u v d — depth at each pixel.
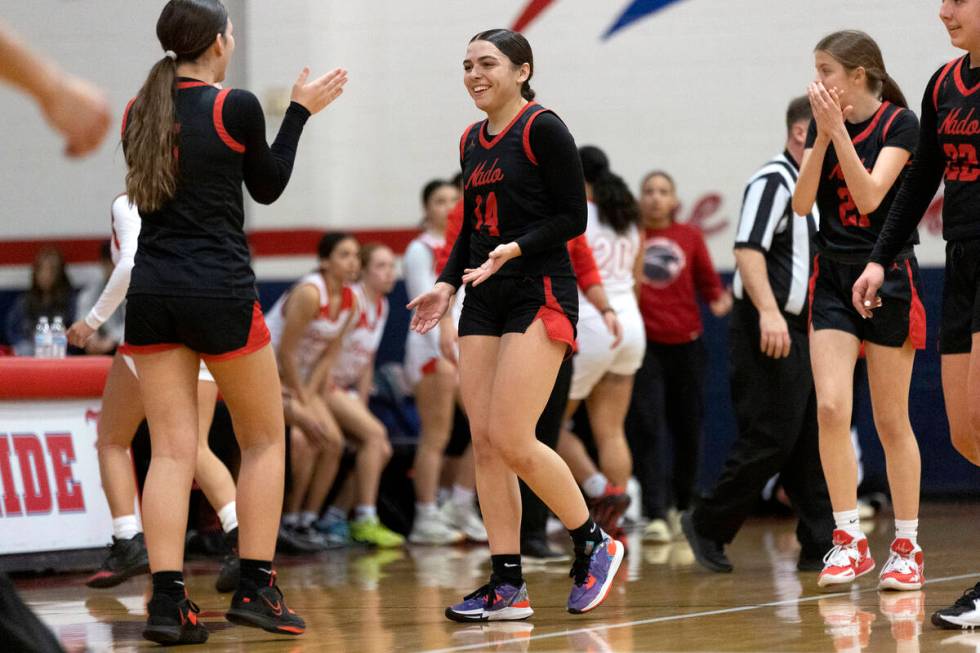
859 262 14.46
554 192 12.59
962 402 12.55
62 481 19.00
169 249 11.66
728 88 29.98
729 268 29.95
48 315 29.41
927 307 28.28
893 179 14.03
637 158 30.36
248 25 30.84
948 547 19.59
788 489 17.27
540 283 12.65
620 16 30.36
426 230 24.31
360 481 23.28
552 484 12.90
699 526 17.33
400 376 27.16
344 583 17.20
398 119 31.25
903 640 11.29
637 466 23.58
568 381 18.22
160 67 11.77
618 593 15.22
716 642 11.45
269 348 12.05
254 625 11.98
